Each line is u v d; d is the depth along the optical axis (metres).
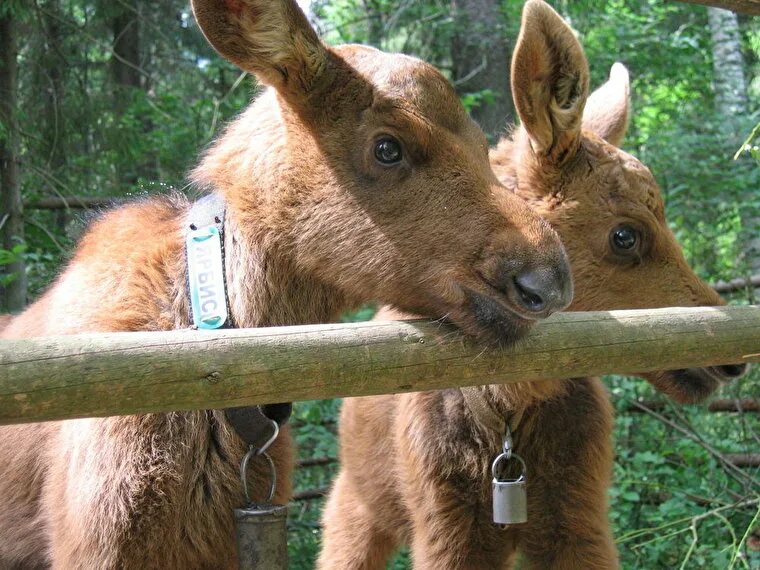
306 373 1.19
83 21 4.61
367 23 5.21
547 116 1.71
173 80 4.83
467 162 1.39
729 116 4.01
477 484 1.74
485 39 4.51
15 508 1.58
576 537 1.76
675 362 1.36
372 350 1.23
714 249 3.95
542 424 1.74
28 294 3.25
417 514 1.79
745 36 5.07
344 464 2.08
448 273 1.35
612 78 2.11
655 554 2.37
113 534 1.38
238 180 1.49
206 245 1.47
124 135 4.07
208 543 1.45
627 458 2.79
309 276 1.47
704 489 2.63
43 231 3.60
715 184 3.65
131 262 1.49
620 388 2.83
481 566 1.77
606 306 1.76
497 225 1.35
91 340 1.12
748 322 1.38
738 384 2.90
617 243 1.75
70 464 1.42
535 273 1.32
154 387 1.13
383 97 1.41
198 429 1.43
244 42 1.40
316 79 1.42
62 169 4.05
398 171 1.39
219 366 1.16
